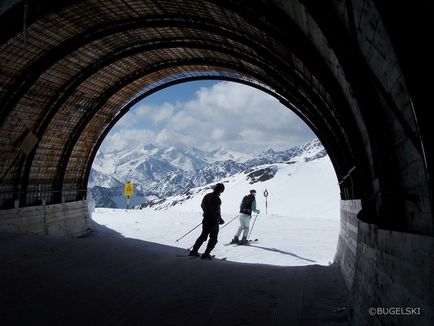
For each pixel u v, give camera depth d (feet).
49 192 47.44
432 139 7.47
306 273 25.13
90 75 41.63
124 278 20.65
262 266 28.94
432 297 7.06
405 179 10.68
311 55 18.37
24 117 39.34
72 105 44.86
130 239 44.55
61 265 21.67
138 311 15.29
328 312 16.05
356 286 14.94
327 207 276.41
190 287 19.92
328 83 17.81
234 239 44.60
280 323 14.65
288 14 18.42
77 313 14.38
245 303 17.34
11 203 39.93
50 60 35.17
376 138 11.64
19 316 13.38
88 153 55.52
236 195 374.84
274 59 28.04
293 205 300.20
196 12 29.89
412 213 9.96
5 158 39.22
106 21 34.01
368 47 10.58
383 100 11.03
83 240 33.22
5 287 16.16
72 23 32.42
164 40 39.73
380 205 12.94
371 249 13.16
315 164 408.46
